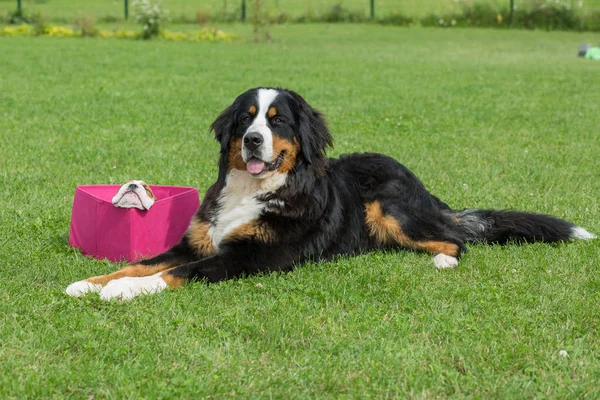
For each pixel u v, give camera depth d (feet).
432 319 14.46
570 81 58.59
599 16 112.27
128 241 18.33
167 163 28.73
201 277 16.49
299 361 12.62
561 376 12.25
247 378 11.97
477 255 19.15
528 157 31.78
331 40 98.12
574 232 20.04
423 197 20.17
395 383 11.94
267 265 17.47
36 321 13.97
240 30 110.11
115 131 35.22
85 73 57.72
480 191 25.73
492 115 42.65
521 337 13.69
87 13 128.36
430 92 51.72
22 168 27.37
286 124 17.76
